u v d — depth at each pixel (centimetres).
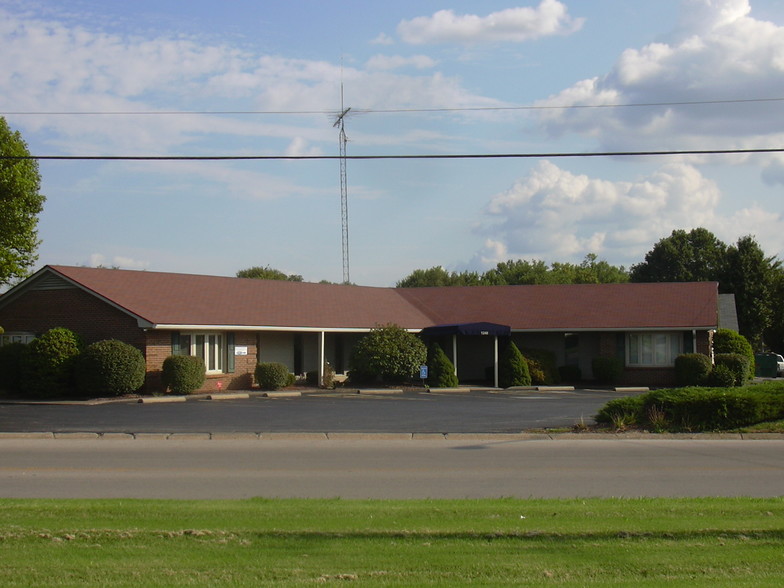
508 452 1580
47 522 842
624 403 2014
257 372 3089
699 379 3453
